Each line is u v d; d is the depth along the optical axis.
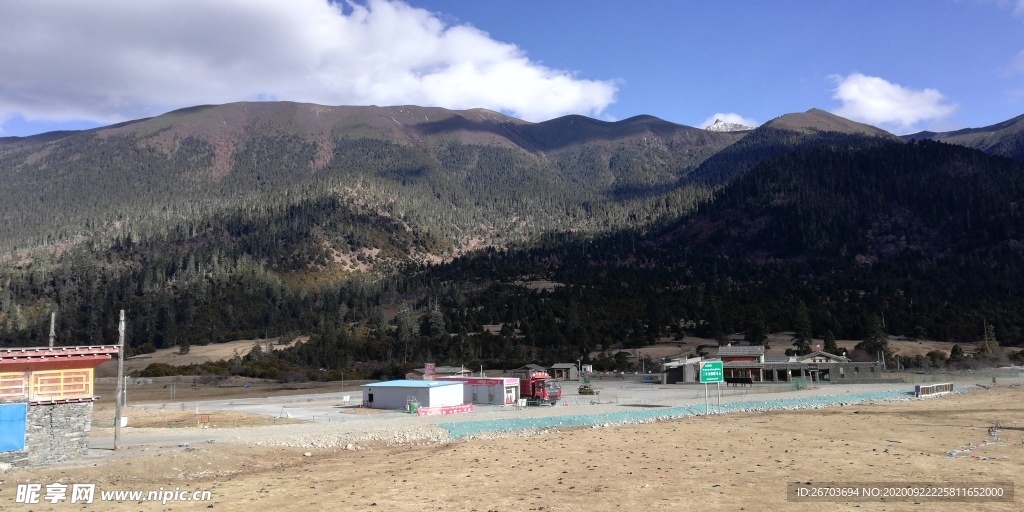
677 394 97.44
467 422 65.00
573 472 39.06
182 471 39.69
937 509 29.70
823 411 73.12
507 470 40.03
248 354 168.25
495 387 87.06
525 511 30.16
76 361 41.06
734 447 47.91
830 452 44.91
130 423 67.31
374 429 58.84
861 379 114.88
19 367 38.94
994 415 65.69
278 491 34.66
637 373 137.00
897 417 65.44
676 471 39.00
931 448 46.12
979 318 186.88
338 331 188.12
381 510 30.58
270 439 51.41
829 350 149.38
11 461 38.09
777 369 118.25
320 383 130.88
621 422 66.06
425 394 80.31
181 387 125.69
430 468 41.09
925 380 111.62
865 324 183.00
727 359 125.62
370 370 145.62
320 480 37.62
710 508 30.36
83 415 41.06
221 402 95.62
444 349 164.88
